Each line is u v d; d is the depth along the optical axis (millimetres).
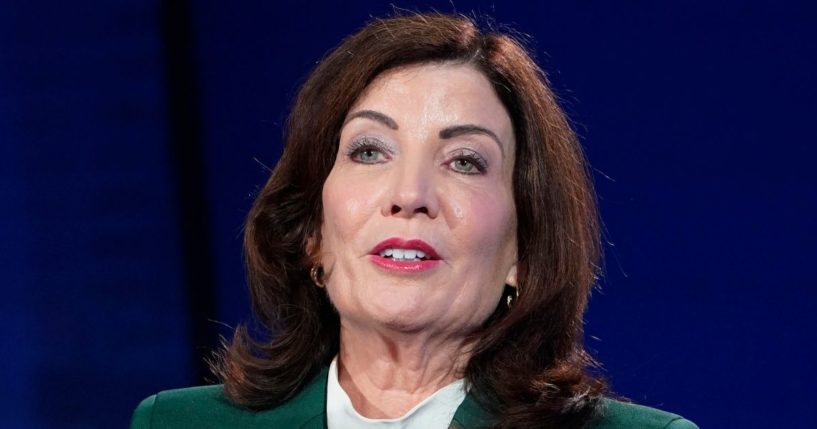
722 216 5336
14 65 6270
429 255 3363
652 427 3465
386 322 3367
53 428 6344
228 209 6336
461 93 3428
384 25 3559
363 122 3436
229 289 6387
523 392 3443
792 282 5223
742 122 5277
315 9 6035
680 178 5391
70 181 6344
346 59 3541
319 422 3566
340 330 3699
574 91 5523
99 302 6383
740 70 5266
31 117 6305
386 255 3381
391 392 3541
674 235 5414
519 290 3531
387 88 3449
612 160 5488
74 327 6355
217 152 6324
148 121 6355
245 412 3707
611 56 5461
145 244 6398
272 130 6195
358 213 3389
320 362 3717
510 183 3496
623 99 5461
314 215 3627
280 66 6152
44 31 6297
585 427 3465
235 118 6273
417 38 3480
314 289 3727
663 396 5453
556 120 3609
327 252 3539
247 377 3725
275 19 6133
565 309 3553
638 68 5426
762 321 5281
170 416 3779
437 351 3494
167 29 6328
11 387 6305
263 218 3701
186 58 6324
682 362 5426
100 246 6387
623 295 5508
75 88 6328
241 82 6238
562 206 3545
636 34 5418
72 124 6336
